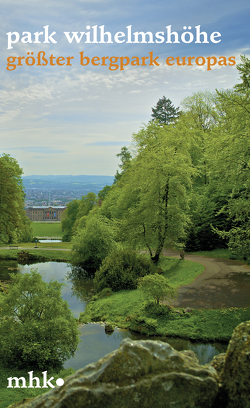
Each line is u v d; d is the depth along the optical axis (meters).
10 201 42.00
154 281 19.88
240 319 17.53
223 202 39.94
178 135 32.75
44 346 14.02
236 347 5.13
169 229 32.22
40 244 61.12
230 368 5.02
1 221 41.03
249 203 24.19
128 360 4.78
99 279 28.38
